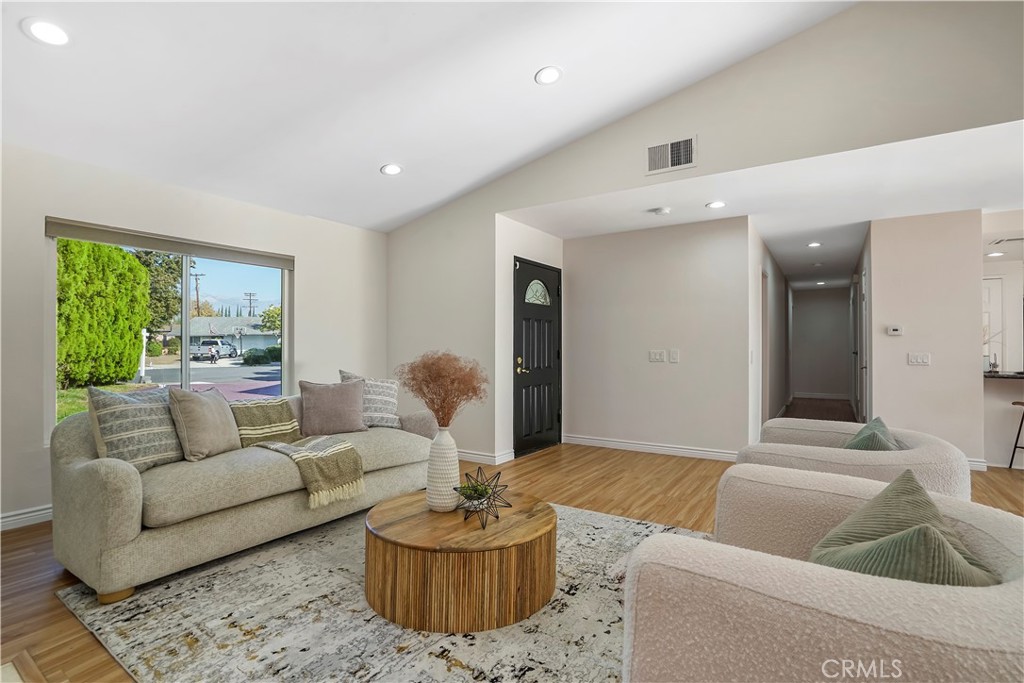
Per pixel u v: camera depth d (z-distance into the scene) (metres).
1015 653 0.63
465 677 1.62
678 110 3.58
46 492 3.11
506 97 3.28
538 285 5.25
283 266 4.47
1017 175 3.44
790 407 8.52
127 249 3.60
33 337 3.05
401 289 5.27
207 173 3.62
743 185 3.68
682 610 0.83
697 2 2.71
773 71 3.26
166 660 1.72
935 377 4.41
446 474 2.25
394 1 2.35
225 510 2.46
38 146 3.04
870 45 3.00
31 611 2.06
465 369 2.32
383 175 4.11
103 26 2.21
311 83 2.84
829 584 0.78
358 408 3.54
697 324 4.86
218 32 2.35
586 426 5.50
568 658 1.72
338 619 1.97
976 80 2.76
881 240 4.62
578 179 4.03
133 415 2.54
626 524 3.03
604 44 2.92
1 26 2.14
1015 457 4.42
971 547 1.00
